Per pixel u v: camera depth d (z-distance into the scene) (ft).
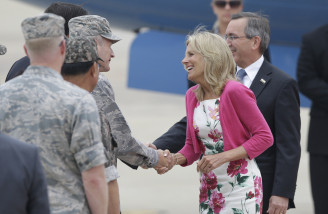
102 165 25.32
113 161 29.17
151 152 32.42
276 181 35.55
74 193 25.36
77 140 24.86
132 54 74.18
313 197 45.14
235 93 31.53
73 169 25.44
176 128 38.42
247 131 32.30
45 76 25.25
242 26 36.27
